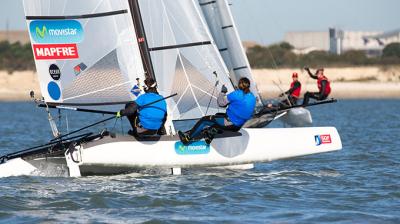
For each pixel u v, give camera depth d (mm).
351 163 54781
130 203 38688
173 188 42438
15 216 35844
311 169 51125
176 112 50188
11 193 40844
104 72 47219
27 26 46281
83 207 37844
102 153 44812
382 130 89688
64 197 39906
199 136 46375
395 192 41594
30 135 85750
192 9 50500
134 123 45562
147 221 34688
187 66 50406
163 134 47500
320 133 49250
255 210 37156
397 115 128750
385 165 53562
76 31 46719
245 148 47656
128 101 47344
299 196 40656
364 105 178250
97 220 34969
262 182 44875
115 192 41156
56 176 46719
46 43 46531
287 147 48531
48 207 37781
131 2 49219
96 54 47000
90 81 47156
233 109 45531
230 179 45688
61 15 46531
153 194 40625
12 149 67625
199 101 50531
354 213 36375
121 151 45094
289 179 46250
